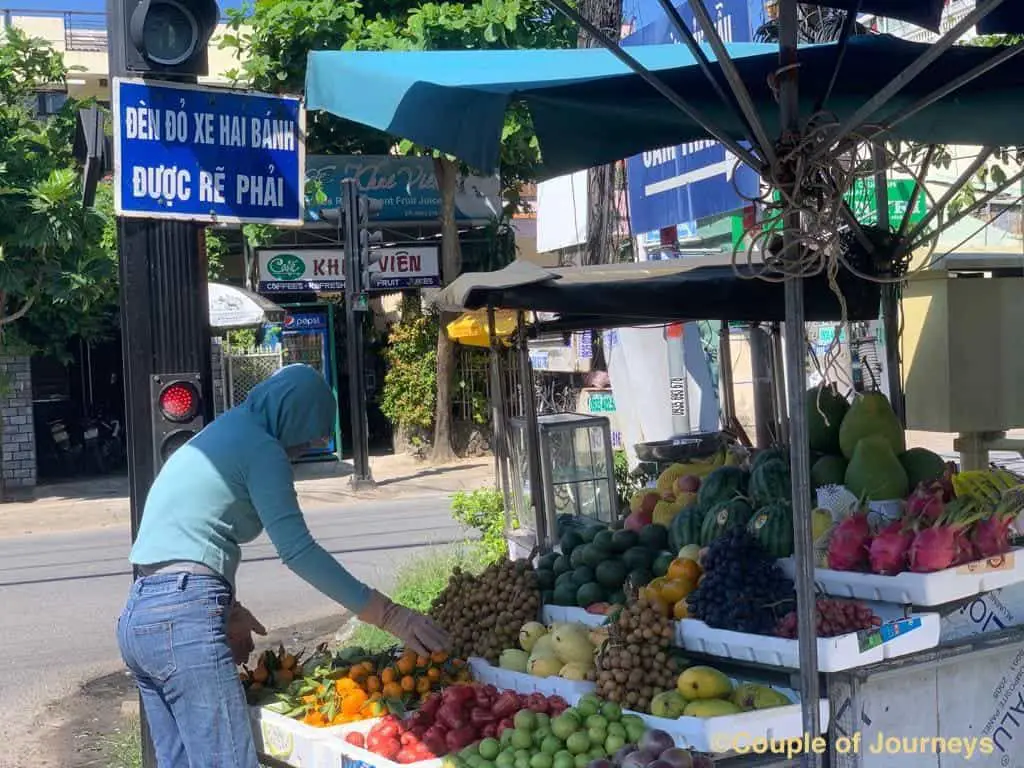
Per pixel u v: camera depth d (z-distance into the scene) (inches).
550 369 732.7
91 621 378.6
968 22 112.7
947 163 282.2
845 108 188.1
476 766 139.7
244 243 824.9
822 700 141.3
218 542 149.2
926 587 146.5
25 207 614.2
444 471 752.3
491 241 808.9
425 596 325.7
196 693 144.6
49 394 854.5
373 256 682.2
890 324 231.8
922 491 162.7
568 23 579.5
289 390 156.0
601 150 207.9
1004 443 278.7
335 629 350.3
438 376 786.8
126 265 198.5
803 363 130.6
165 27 196.4
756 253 254.2
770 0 299.7
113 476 794.2
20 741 260.7
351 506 642.2
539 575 195.8
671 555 187.8
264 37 633.6
